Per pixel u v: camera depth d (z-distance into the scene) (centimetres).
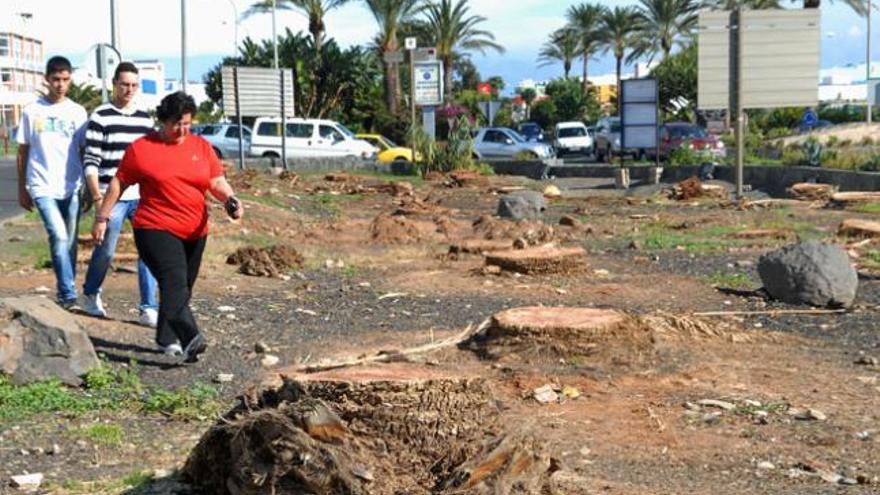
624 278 1242
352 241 1585
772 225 1816
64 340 724
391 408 468
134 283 1120
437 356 827
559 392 736
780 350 873
